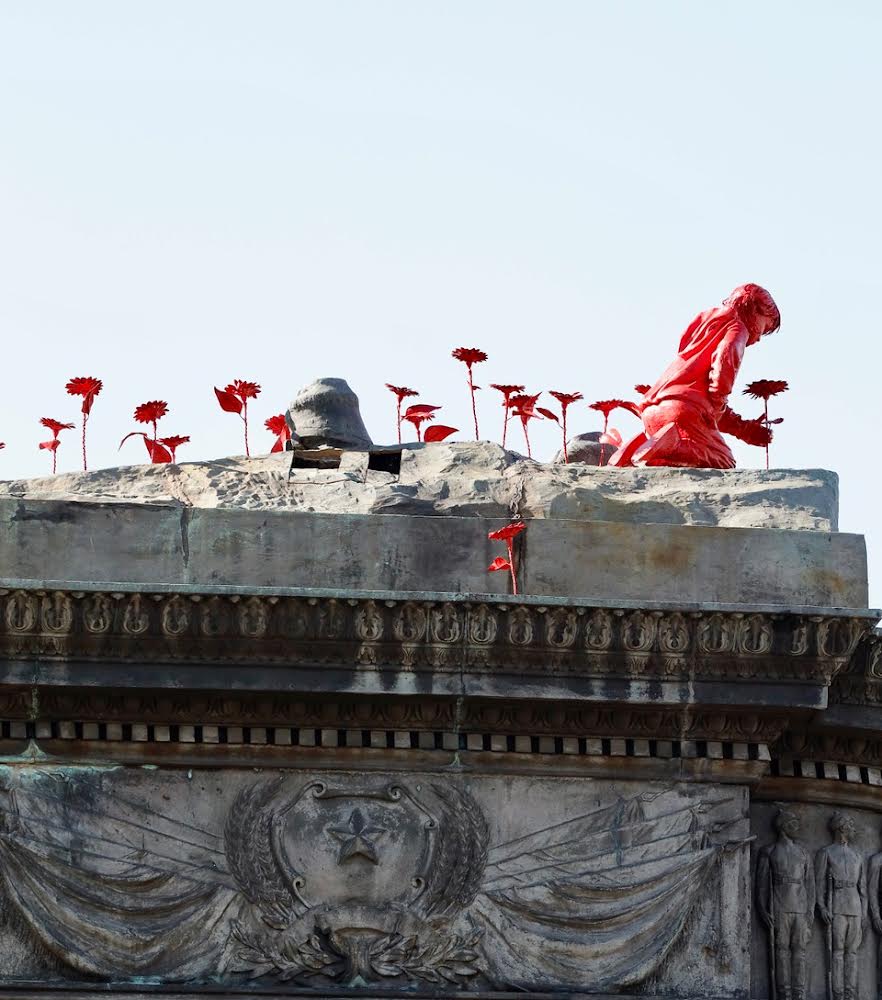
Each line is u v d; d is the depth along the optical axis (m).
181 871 44.81
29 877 44.41
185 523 46.06
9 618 44.28
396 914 44.88
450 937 44.88
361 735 45.47
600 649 45.19
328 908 44.81
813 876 47.03
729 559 46.69
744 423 51.56
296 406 51.56
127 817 44.94
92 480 48.88
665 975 45.41
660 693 45.47
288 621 44.66
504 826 45.53
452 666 45.09
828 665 45.69
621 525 46.62
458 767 45.62
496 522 46.50
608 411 50.75
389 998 44.19
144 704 45.00
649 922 45.31
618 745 45.88
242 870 44.84
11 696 44.75
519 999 44.34
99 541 45.94
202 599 44.50
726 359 50.34
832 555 46.84
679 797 46.00
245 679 44.78
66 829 44.72
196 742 45.12
